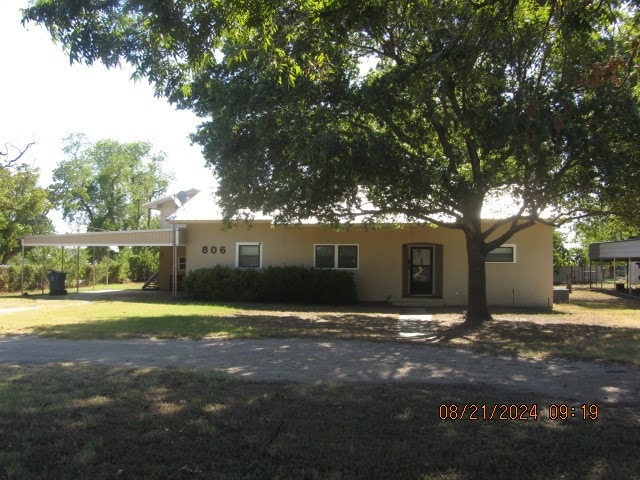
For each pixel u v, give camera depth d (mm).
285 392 6344
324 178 11094
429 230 19672
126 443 4652
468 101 10367
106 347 9648
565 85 10133
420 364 8172
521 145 10211
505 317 15305
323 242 20297
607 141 10727
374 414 5488
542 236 18984
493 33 7309
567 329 12547
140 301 20031
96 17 6363
